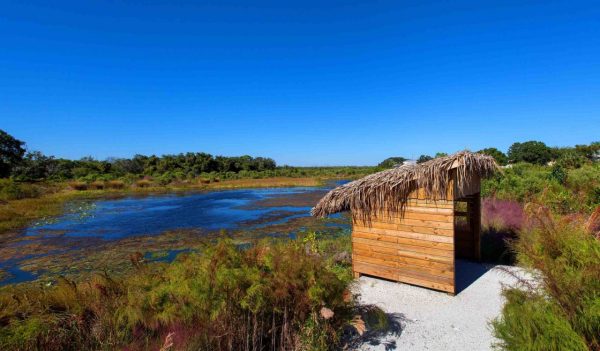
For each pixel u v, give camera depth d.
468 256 7.08
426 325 4.37
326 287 3.73
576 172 12.44
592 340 2.67
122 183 40.03
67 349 3.28
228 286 3.34
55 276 8.62
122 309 3.55
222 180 53.06
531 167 19.03
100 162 57.53
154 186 41.69
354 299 4.36
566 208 8.55
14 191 27.89
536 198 9.79
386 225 5.84
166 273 4.18
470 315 4.59
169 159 64.81
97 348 3.33
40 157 51.88
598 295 2.77
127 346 3.24
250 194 32.47
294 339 3.55
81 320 3.47
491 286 5.57
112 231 14.62
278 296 3.47
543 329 2.80
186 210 21.17
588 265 3.04
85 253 10.97
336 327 3.84
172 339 3.04
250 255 4.02
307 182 48.16
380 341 4.01
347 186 6.14
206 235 13.55
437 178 5.13
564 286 2.88
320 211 6.39
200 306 3.32
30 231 14.82
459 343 3.91
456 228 7.26
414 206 5.51
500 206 10.39
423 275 5.46
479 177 6.78
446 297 5.19
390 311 4.81
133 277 4.59
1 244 12.39
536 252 3.72
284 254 3.98
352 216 6.26
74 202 26.28
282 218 17.50
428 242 5.39
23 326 3.13
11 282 8.23
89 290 4.13
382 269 5.91
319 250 8.27
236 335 3.38
